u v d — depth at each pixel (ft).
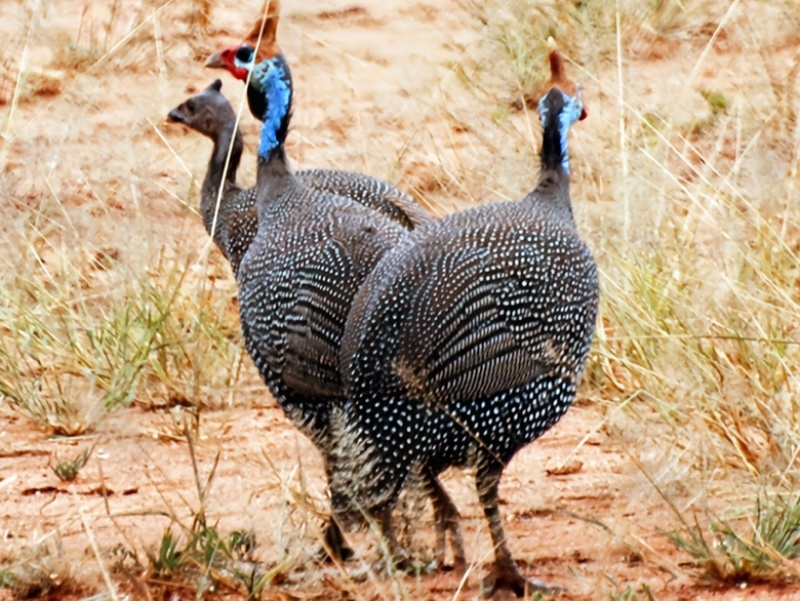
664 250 77.51
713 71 102.99
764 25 104.99
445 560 56.80
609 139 91.35
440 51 110.22
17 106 103.45
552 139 58.59
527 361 53.93
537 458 65.98
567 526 59.06
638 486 59.16
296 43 111.86
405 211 67.00
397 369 51.72
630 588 50.72
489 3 111.65
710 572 53.21
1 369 74.13
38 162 94.32
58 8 117.60
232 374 74.54
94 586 54.13
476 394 52.90
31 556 55.11
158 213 90.22
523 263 54.03
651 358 69.41
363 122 100.99
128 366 72.90
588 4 107.24
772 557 53.16
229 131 76.69
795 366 66.59
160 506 61.26
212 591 53.31
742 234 77.56
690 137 95.40
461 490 62.90
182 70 108.99
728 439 63.10
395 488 52.54
